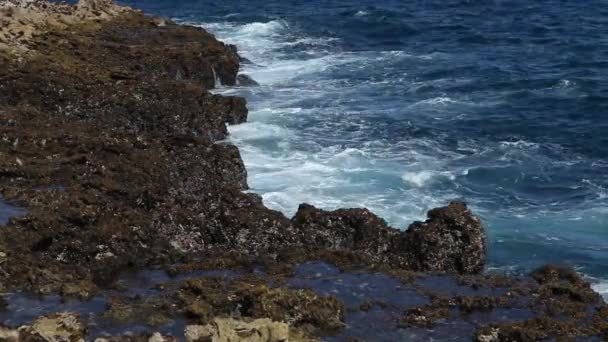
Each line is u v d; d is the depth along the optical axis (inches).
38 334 708.7
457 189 1238.9
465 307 802.2
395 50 2170.3
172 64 1696.6
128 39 1820.9
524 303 812.6
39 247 884.0
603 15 2559.1
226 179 1138.0
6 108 1280.8
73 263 879.1
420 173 1284.4
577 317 783.7
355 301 808.3
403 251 952.9
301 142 1423.5
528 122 1553.9
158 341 711.1
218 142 1411.2
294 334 734.5
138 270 877.8
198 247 943.0
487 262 1019.9
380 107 1646.2
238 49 2162.9
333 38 2315.5
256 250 938.7
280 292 775.1
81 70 1466.5
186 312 764.6
